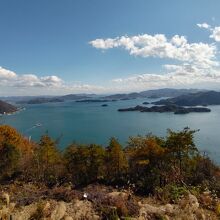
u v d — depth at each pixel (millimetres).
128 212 12953
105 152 33406
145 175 25375
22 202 14008
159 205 16000
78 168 32219
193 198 14953
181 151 31453
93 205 13625
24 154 39375
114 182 27266
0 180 26875
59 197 14773
